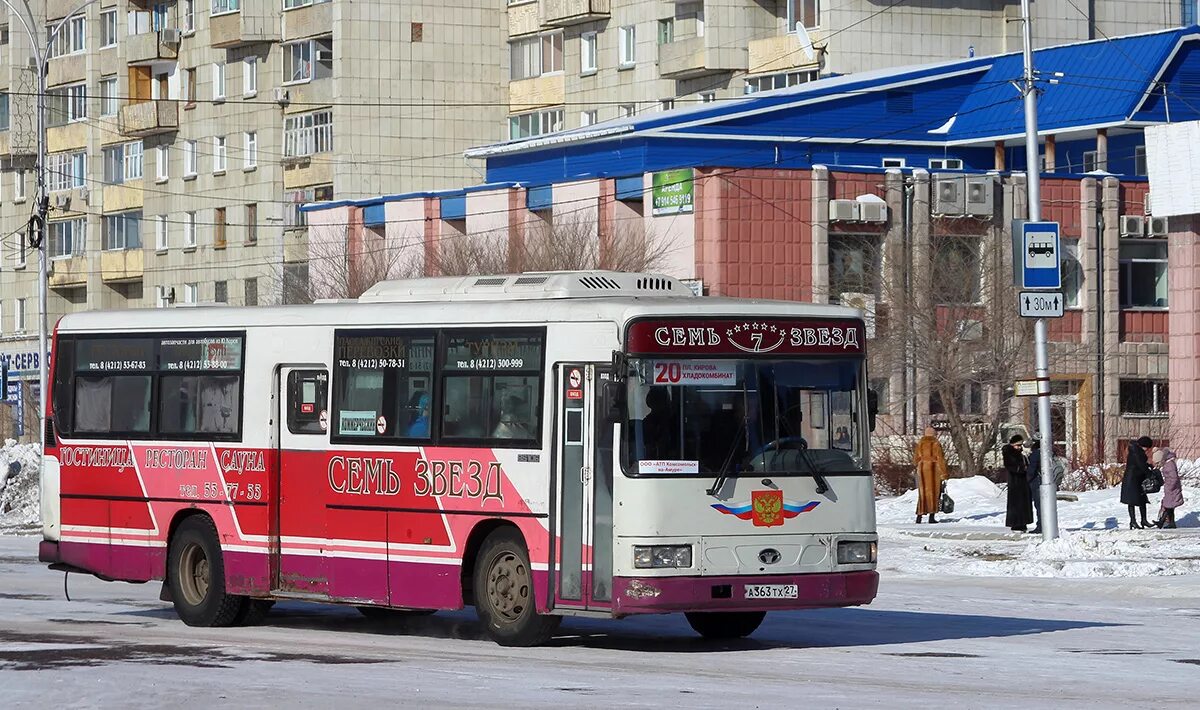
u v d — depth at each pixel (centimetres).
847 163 6762
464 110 8569
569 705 1459
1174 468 3794
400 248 6706
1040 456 3497
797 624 2194
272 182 8638
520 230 6256
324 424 2102
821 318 1902
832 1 7569
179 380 2259
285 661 1789
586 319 1862
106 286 9650
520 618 1911
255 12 8619
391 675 1666
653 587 1798
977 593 2672
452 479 1964
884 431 5653
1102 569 2961
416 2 8456
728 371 1853
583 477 1855
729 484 1834
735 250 5916
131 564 2297
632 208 6344
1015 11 7838
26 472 5169
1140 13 8156
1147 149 5541
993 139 6806
